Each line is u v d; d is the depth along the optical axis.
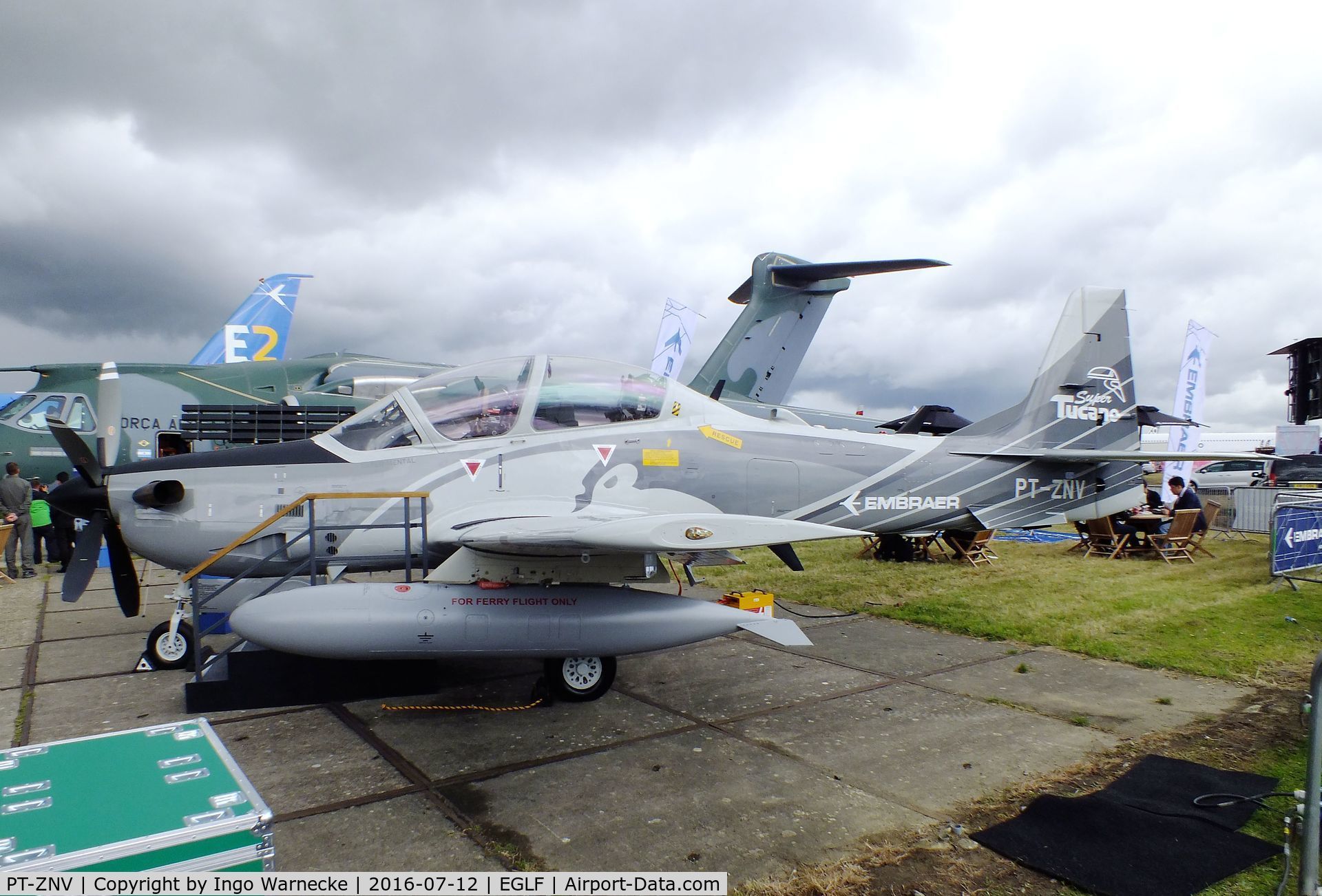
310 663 4.55
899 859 2.83
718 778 3.58
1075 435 7.23
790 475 5.82
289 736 4.16
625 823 3.12
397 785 3.50
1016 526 6.81
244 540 4.54
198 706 4.41
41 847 1.44
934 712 4.52
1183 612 7.01
